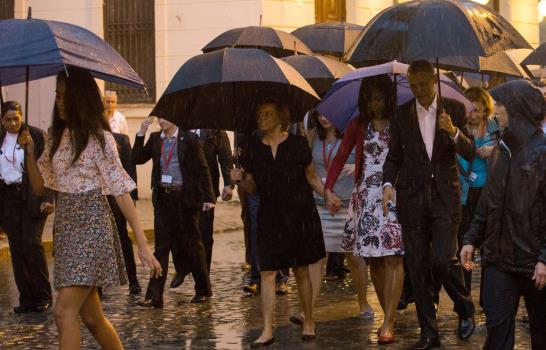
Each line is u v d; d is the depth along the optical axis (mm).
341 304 16547
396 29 13227
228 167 18938
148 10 34375
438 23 12898
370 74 13641
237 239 25656
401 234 13492
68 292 10531
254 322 15273
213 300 17203
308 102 14453
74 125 10602
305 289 13945
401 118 13211
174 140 16859
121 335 14391
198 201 16906
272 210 13727
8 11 35562
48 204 16188
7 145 16312
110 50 11289
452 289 13492
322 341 13820
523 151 9828
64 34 11086
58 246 10641
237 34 19875
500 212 9875
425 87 13023
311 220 13891
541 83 20922
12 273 20359
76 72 10758
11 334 14641
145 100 34500
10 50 10852
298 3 34094
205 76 13688
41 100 34188
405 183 13133
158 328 14875
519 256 9812
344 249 14430
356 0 36188
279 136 13867
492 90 10055
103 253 10578
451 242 13133
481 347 13203
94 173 10656
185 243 16922
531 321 10117
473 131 15641
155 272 10617
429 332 13125
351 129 14133
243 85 14391
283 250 13648
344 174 15609
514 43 13227
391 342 13594
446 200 13086
